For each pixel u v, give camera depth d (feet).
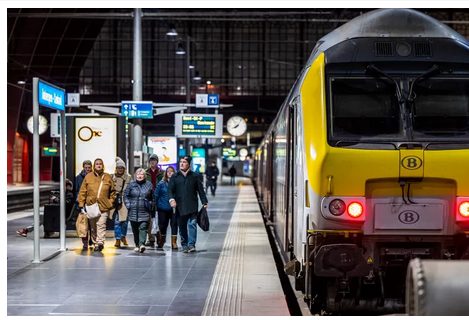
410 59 26.81
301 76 30.17
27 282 32.65
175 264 38.47
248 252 43.78
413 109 26.53
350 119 26.37
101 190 43.42
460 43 27.17
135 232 43.80
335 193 25.85
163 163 96.27
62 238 44.06
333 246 25.44
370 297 27.45
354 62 26.71
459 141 26.20
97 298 28.76
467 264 15.60
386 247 26.37
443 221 25.90
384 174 25.70
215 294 29.48
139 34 69.10
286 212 33.40
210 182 127.54
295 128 30.83
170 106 85.71
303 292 31.19
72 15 69.31
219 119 99.25
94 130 53.06
